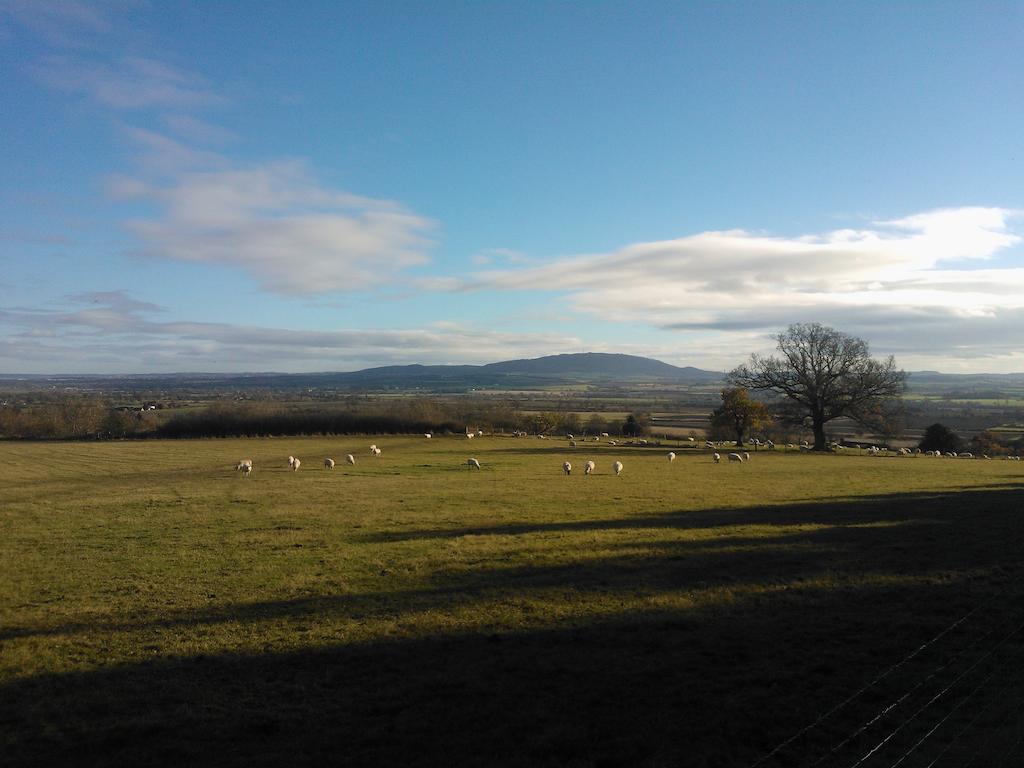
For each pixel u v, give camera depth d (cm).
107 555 2075
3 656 1191
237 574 1797
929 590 1548
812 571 1758
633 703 967
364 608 1460
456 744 858
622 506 3098
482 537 2295
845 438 11438
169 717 945
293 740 877
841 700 959
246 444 8519
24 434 10100
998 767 726
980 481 4394
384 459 6356
